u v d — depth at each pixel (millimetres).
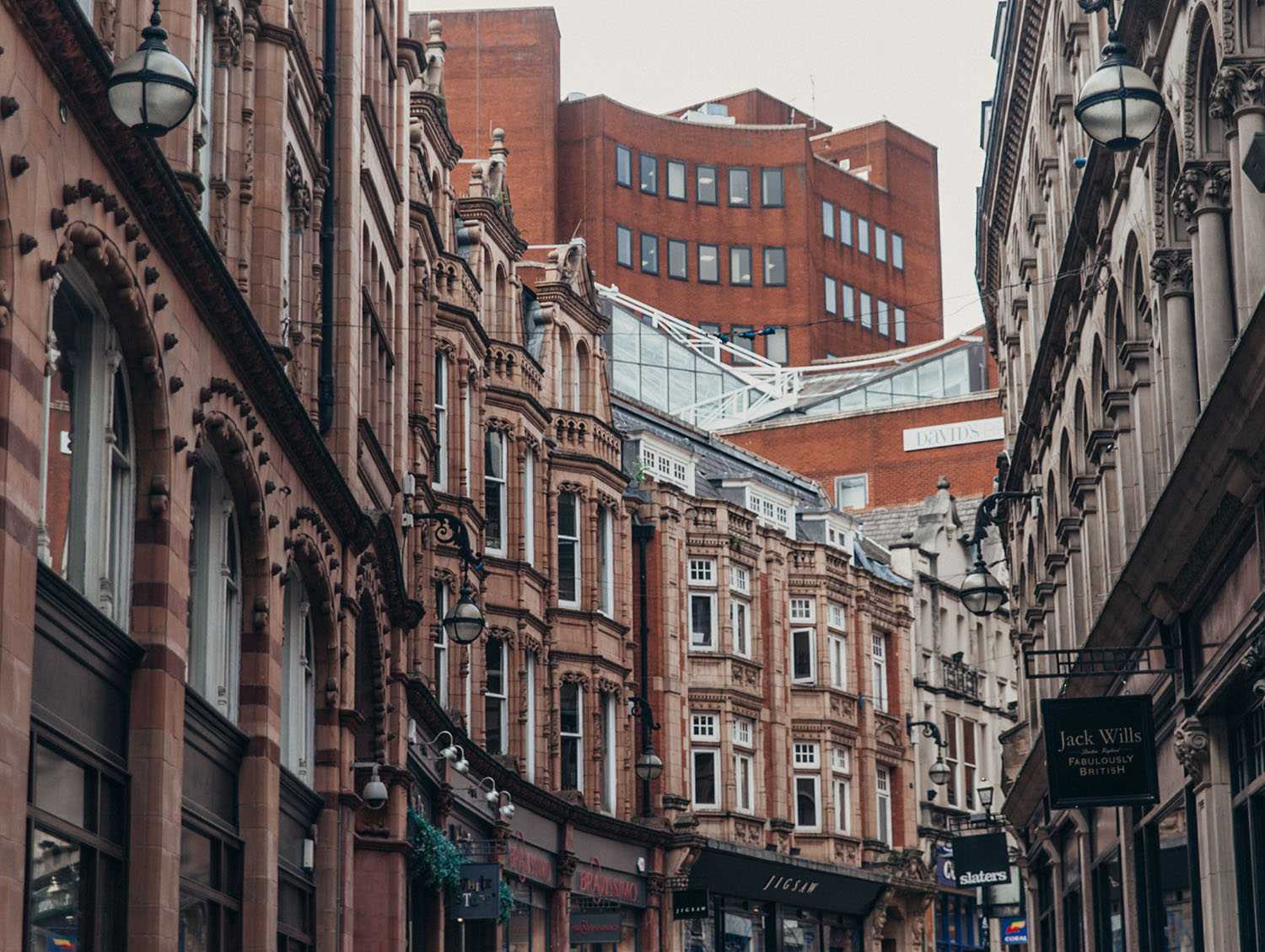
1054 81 30766
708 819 49156
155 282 14484
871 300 99500
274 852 18625
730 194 93938
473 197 39000
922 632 62969
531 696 39688
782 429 78438
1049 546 34125
